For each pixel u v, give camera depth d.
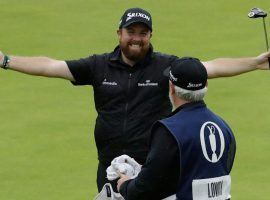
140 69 22.31
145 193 18.27
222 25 47.31
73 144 34.31
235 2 50.56
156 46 44.59
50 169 32.19
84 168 32.22
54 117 36.94
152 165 18.09
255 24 47.12
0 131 35.59
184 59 18.62
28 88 40.12
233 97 38.47
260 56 22.83
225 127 18.89
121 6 50.59
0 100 38.78
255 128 35.47
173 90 18.70
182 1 51.09
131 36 21.94
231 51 43.53
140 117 22.19
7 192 30.27
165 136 18.12
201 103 18.72
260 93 38.78
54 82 40.81
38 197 29.84
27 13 49.62
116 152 22.39
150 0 51.34
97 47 44.88
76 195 29.94
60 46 45.00
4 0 51.38
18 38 46.19
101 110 22.58
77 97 39.09
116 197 21.67
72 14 49.44
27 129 35.78
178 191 18.28
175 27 47.22
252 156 32.94
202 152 18.27
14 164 32.66
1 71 42.09
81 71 22.69
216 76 22.80
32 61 22.77
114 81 22.36
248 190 30.22
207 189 18.39
